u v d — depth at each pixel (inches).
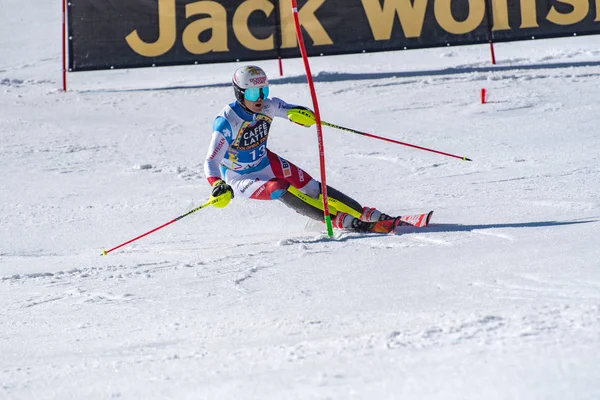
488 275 500.1
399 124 1492.4
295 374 316.8
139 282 629.9
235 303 509.7
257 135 790.5
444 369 298.8
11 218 1023.6
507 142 1283.2
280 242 745.0
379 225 754.8
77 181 1221.7
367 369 312.0
